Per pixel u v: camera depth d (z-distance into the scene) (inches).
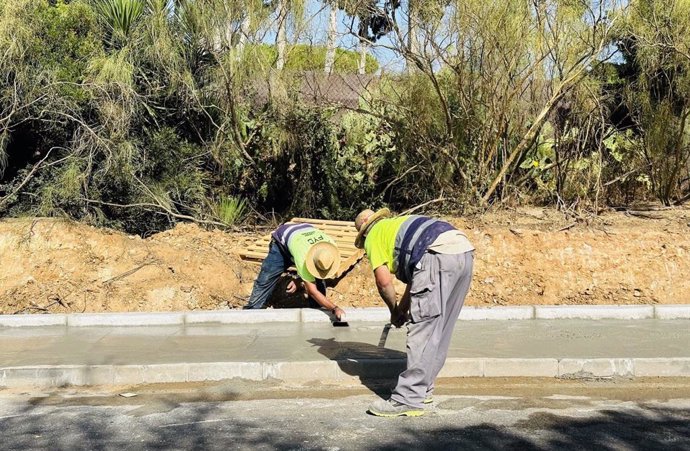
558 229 364.2
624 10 368.8
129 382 245.4
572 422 201.5
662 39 383.2
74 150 389.1
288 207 436.1
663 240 354.3
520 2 368.8
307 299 343.0
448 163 396.2
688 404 217.6
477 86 383.6
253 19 380.2
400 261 211.0
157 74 406.3
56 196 380.2
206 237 386.6
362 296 343.6
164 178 409.1
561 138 411.5
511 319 319.3
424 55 371.2
